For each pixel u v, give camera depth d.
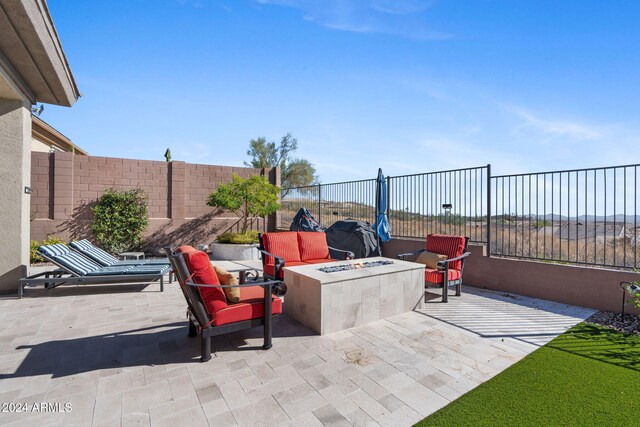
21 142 5.80
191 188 11.34
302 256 6.25
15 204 5.75
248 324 3.35
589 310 4.91
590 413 2.26
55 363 3.06
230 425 2.17
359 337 3.77
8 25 4.14
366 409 2.35
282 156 22.14
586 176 5.23
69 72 5.87
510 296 5.75
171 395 2.53
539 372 2.89
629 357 3.22
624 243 4.82
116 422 2.19
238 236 10.63
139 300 5.35
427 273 5.38
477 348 3.46
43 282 5.48
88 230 9.73
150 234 10.57
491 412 2.29
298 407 2.38
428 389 2.63
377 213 8.56
